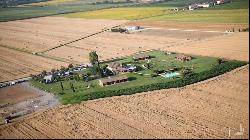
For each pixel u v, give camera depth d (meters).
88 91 95.06
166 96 86.62
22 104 91.31
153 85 93.44
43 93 97.69
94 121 76.31
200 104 79.94
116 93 90.94
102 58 129.75
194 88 90.12
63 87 100.50
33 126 77.50
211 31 154.25
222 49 122.75
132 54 131.12
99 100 88.12
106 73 106.62
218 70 100.25
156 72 104.50
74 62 128.62
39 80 108.94
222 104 78.81
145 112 78.38
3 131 76.44
